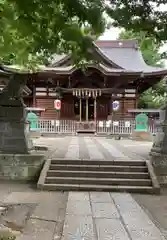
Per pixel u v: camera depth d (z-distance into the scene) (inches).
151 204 302.7
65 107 1311.5
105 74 1172.5
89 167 399.5
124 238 211.9
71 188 355.6
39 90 1283.2
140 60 1499.8
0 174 405.7
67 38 187.6
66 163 414.9
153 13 229.9
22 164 405.1
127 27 231.9
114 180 369.4
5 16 189.2
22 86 443.5
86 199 316.5
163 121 431.8
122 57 1515.7
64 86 1277.1
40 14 191.0
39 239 209.2
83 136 1136.2
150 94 1648.6
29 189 358.9
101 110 1322.6
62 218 253.6
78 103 1316.4
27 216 257.9
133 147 657.6
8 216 257.8
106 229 228.8
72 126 1197.1
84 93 1216.2
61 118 1301.7
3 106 428.8
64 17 191.8
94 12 180.5
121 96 1293.1
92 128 1202.0
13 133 424.8
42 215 260.8
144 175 382.6
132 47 1578.5
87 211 273.7
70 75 1174.3
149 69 1323.8
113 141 880.3
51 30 216.7
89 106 1321.4
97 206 290.2
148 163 405.1
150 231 226.4
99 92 1217.4
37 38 215.3
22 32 199.0
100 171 395.2
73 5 177.3
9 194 333.7
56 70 1141.7
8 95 433.1
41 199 314.0
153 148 454.3
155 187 352.2
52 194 336.5
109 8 220.8
